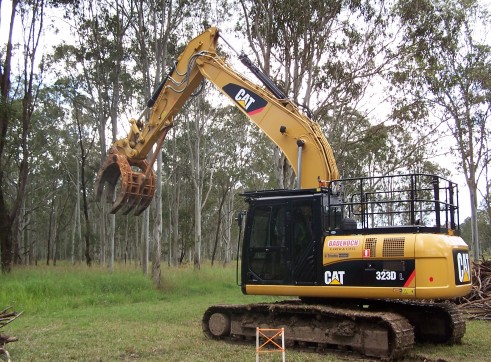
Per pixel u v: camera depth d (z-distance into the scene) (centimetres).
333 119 2544
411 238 862
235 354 897
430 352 931
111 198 1372
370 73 2192
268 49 2034
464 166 3098
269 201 993
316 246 932
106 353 914
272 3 2016
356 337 876
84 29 2697
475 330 1178
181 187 5075
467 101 2925
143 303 1806
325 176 995
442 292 832
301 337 935
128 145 1327
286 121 1048
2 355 827
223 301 1853
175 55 2662
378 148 2778
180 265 4131
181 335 1098
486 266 1691
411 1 2105
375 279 876
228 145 4309
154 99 1311
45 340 1044
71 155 4472
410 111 2409
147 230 2733
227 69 1146
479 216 5219
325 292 917
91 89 3011
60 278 2077
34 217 6009
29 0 2531
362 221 941
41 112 3734
